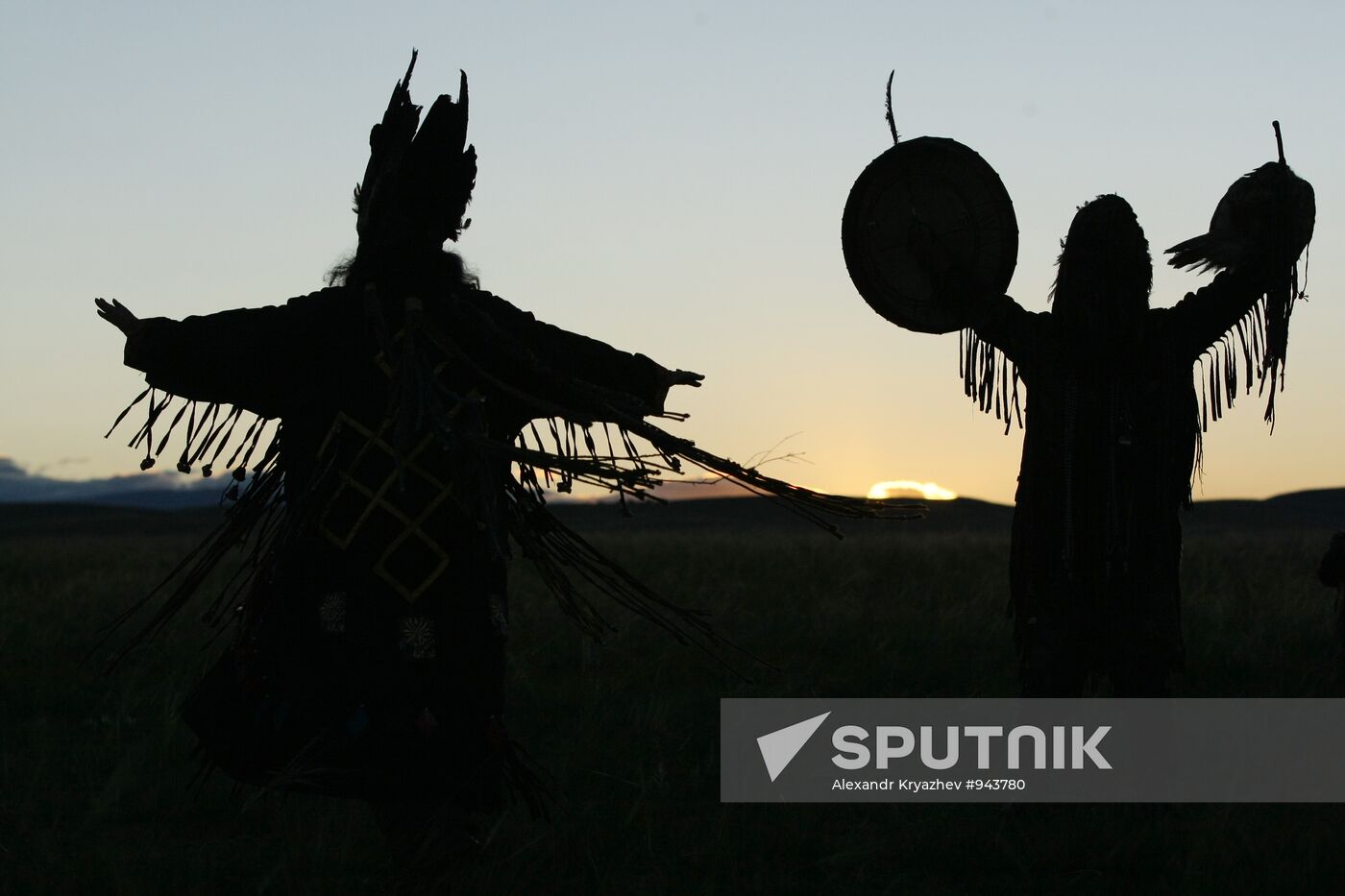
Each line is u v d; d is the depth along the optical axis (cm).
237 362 418
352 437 419
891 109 560
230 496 436
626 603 475
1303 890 446
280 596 418
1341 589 893
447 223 445
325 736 407
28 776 617
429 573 412
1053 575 554
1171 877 466
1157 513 552
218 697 428
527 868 467
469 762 412
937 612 1177
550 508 476
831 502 448
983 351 570
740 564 1742
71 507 10138
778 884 472
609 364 447
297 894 449
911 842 508
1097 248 552
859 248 562
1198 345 557
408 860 419
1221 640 957
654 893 450
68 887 452
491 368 437
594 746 645
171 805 561
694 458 445
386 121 446
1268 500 10075
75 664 884
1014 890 466
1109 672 559
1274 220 545
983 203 550
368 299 421
